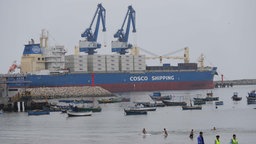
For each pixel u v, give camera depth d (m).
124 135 136.62
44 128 159.38
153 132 141.25
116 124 168.12
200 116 191.62
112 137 133.12
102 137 133.88
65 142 125.19
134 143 120.56
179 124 162.25
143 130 136.50
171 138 127.25
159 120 178.50
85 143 122.94
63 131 149.88
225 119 176.38
